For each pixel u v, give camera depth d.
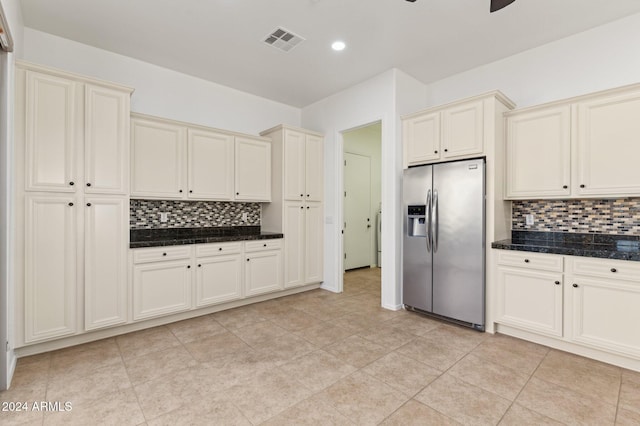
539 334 2.61
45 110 2.42
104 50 3.20
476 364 2.29
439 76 3.79
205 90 3.93
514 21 2.71
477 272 2.89
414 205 3.36
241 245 3.65
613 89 2.40
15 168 2.30
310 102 4.71
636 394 1.91
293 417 1.71
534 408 1.78
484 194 2.87
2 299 1.95
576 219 2.87
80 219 2.58
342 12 2.60
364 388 1.98
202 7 2.53
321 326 3.06
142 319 2.91
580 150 2.56
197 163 3.52
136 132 3.09
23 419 1.68
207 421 1.67
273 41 3.04
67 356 2.41
